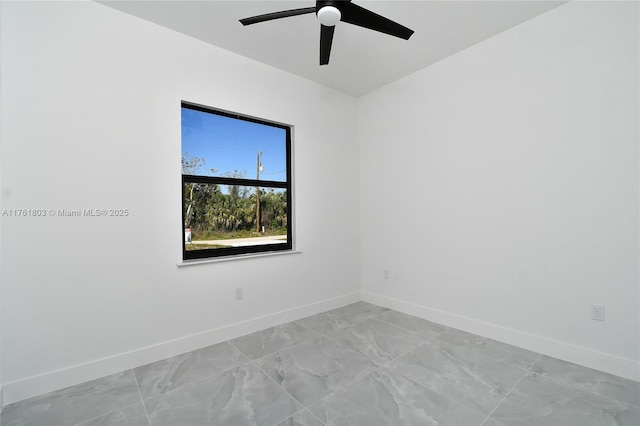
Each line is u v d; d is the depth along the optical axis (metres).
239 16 2.31
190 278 2.53
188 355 2.41
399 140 3.46
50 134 1.97
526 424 1.57
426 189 3.19
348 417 1.64
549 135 2.33
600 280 2.11
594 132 2.13
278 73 3.15
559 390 1.86
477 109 2.76
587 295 2.16
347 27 2.44
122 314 2.21
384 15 2.31
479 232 2.75
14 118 1.86
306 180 3.39
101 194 2.14
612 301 2.06
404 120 3.40
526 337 2.45
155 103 2.38
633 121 1.98
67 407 1.76
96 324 2.11
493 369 2.12
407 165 3.37
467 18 2.37
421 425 1.57
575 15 2.20
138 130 2.30
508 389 1.88
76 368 2.02
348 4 1.69
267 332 2.87
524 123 2.46
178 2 2.14
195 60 2.59
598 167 2.12
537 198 2.40
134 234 2.27
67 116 2.03
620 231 2.03
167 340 2.40
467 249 2.84
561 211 2.28
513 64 2.52
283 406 1.74
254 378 2.05
